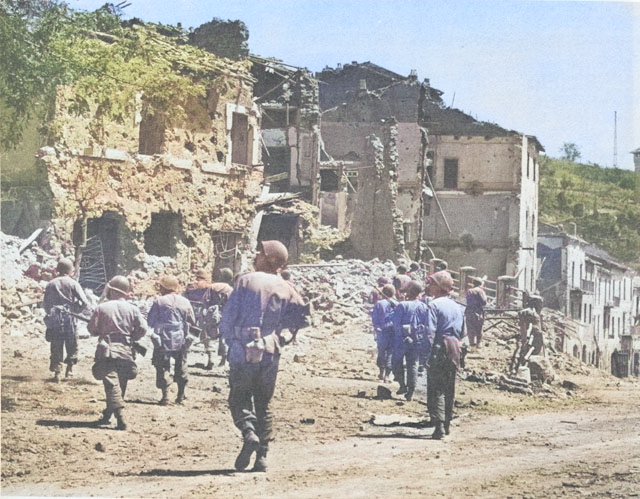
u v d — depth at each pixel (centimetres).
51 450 1115
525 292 2609
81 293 1527
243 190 2841
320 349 2191
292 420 1376
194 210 2662
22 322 1880
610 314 4394
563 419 1575
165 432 1247
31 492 952
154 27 2688
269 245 1030
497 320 2580
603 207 4291
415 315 1588
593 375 2444
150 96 2491
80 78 2233
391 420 1412
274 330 1009
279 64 3747
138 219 2466
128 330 1223
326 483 1012
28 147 2236
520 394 1873
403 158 3872
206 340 1772
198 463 1098
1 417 1252
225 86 2767
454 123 3912
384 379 1770
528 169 3972
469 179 3853
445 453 1208
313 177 3759
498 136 3841
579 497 995
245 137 2914
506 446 1288
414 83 3975
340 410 1478
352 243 3622
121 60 2369
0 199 2212
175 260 2598
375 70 4044
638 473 1119
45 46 1853
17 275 1962
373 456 1170
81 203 2306
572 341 3156
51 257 2147
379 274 2905
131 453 1127
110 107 2355
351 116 3962
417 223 3784
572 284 4106
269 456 1152
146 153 2591
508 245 3803
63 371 1584
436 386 1287
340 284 2714
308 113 3822
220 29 3005
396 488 1004
